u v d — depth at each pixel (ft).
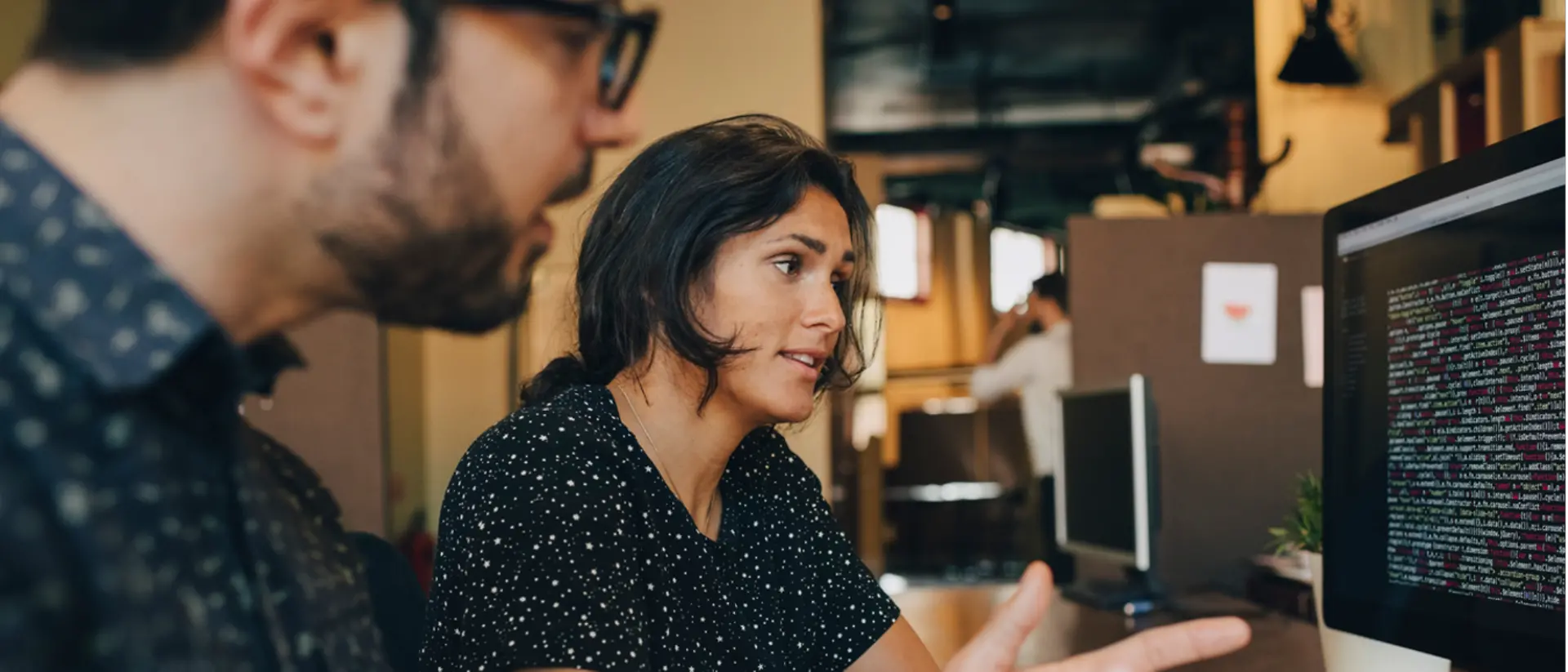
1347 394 3.83
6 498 1.07
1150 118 29.84
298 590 1.37
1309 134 14.53
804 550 4.13
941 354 37.32
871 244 3.97
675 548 3.57
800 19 16.71
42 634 1.07
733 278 3.42
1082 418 8.18
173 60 1.11
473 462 3.37
